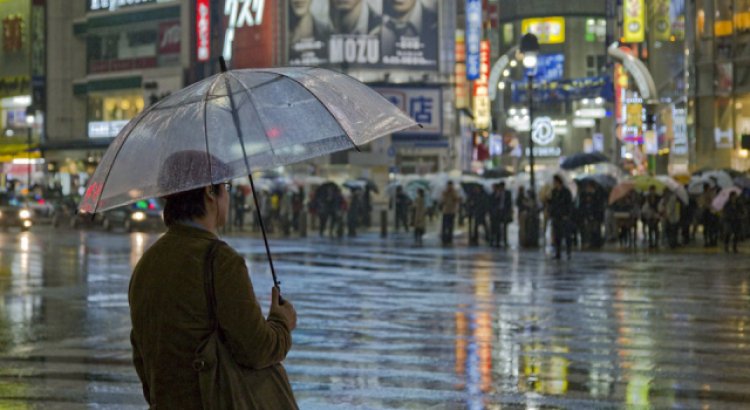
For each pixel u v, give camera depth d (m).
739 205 43.84
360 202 69.00
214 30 111.69
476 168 130.62
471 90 130.38
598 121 189.12
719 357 17.53
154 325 6.01
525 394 14.46
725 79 75.44
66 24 127.50
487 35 132.25
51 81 127.81
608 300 26.14
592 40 199.38
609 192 53.25
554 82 131.88
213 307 5.99
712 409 13.47
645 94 106.62
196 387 5.96
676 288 29.11
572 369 16.42
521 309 24.27
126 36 123.56
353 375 15.91
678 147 89.38
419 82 101.81
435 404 13.80
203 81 6.87
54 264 38.31
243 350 6.00
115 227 67.44
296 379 15.57
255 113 6.50
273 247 49.06
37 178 116.81
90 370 16.64
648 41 118.44
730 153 75.31
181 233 6.23
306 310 24.14
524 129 182.75
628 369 16.39
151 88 97.75
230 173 6.22
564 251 45.44
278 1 105.44
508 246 49.59
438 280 31.77
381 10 103.50
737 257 41.53
